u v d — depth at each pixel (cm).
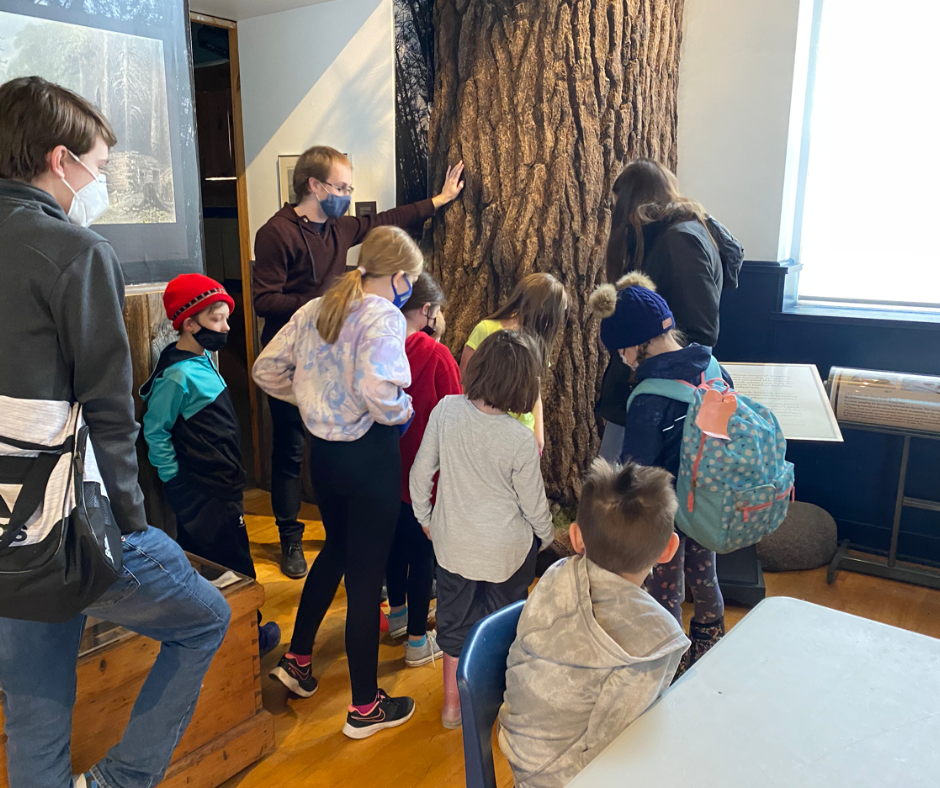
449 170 284
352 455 184
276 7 308
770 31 286
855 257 310
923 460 292
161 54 202
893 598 276
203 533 219
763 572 298
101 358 123
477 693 112
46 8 177
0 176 125
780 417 216
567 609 113
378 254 187
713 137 306
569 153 269
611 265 234
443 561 187
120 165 197
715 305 206
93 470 123
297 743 199
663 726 97
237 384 393
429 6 289
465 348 228
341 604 273
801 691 104
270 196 342
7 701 130
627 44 268
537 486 179
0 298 116
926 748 93
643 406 180
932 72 279
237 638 182
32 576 115
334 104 309
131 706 166
